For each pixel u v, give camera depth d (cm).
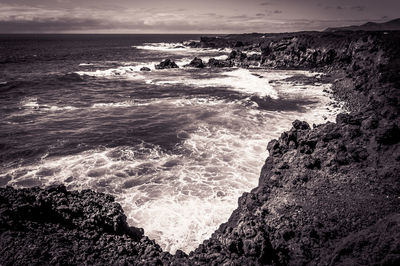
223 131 2564
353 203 1238
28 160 1983
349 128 1770
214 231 1328
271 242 1070
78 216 1156
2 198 1090
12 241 920
